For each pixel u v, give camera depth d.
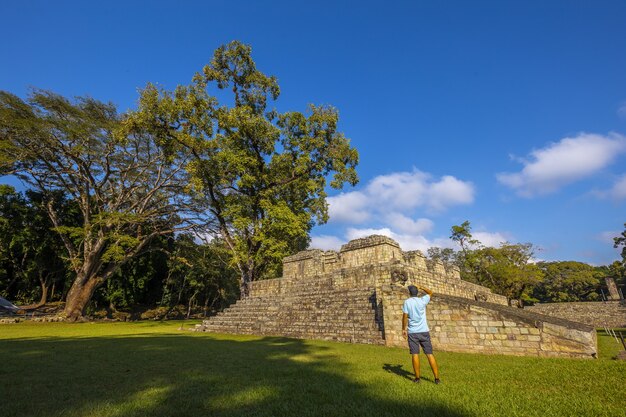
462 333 9.08
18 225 34.81
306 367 6.60
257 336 15.05
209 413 3.77
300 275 22.62
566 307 31.30
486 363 6.93
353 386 4.91
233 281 50.38
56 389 4.84
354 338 12.19
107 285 39.78
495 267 35.88
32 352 8.69
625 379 4.98
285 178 26.56
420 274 16.58
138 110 22.73
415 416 3.55
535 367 6.30
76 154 27.70
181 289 45.75
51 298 39.00
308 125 25.70
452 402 4.04
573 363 6.58
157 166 32.09
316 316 15.12
